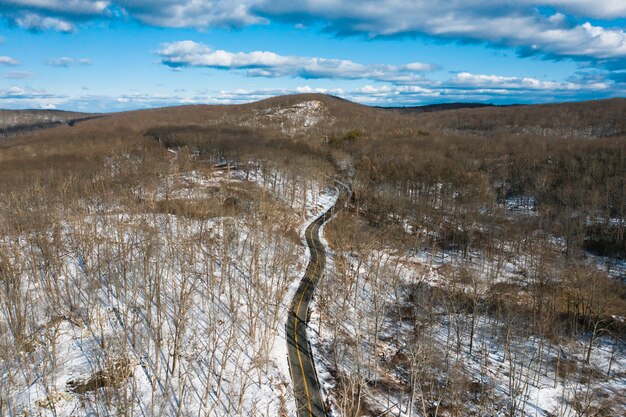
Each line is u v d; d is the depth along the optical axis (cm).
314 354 7800
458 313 8988
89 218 10712
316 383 7112
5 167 13588
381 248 12044
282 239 11412
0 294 7288
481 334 8762
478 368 7794
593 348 8281
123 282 8644
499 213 14112
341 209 15238
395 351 8181
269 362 7300
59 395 5897
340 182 18225
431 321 8500
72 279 8469
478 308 8925
